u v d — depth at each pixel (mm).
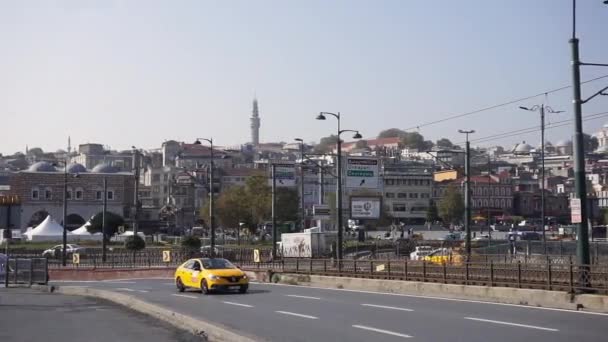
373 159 65188
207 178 171500
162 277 53625
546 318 19453
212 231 62344
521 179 168625
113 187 138000
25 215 131000
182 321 19203
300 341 15602
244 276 31891
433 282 29906
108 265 65375
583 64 23750
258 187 107688
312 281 37188
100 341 16359
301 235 73000
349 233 109000
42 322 20875
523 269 26094
